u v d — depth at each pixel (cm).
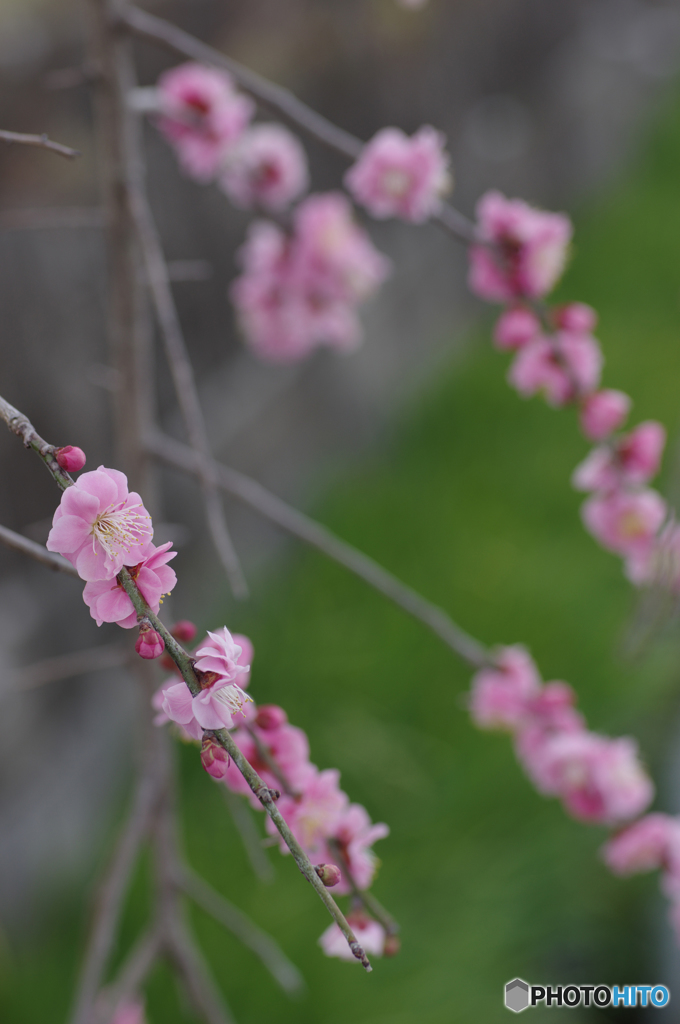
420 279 235
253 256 133
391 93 224
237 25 170
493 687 124
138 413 121
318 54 195
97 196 142
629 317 243
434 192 122
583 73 332
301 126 121
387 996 131
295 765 112
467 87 265
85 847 142
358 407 211
